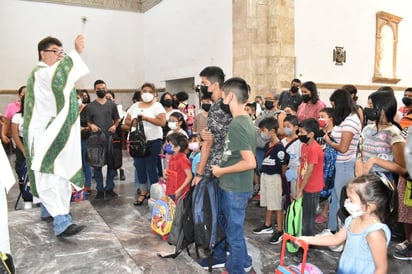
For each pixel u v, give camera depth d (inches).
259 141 177.2
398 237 135.9
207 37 311.6
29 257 104.8
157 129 177.3
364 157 117.7
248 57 264.1
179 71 366.3
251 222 157.0
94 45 421.1
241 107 92.4
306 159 123.2
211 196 96.3
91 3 414.6
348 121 118.3
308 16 283.4
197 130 180.9
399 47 379.9
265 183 139.1
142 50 451.5
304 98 187.0
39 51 126.0
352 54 323.9
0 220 86.3
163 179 174.7
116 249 111.0
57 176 118.4
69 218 121.9
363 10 331.6
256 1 261.6
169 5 376.8
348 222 73.8
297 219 118.6
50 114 120.8
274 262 118.3
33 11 383.9
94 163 182.1
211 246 95.9
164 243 128.9
